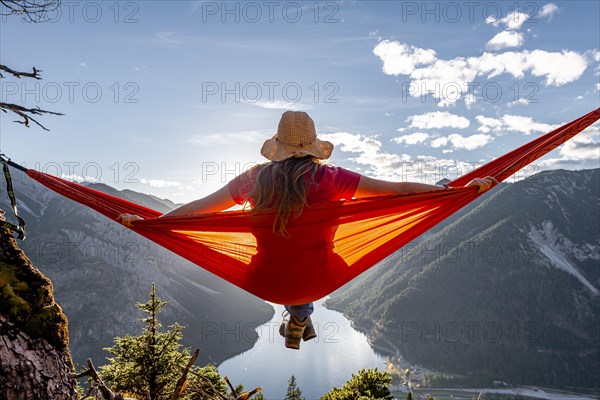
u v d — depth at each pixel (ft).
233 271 11.89
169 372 51.55
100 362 487.61
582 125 12.79
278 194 9.82
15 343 16.30
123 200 14.48
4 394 15.53
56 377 17.25
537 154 12.50
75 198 14.82
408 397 109.29
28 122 22.88
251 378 545.44
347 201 10.02
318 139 10.97
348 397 72.64
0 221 17.97
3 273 17.69
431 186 10.50
